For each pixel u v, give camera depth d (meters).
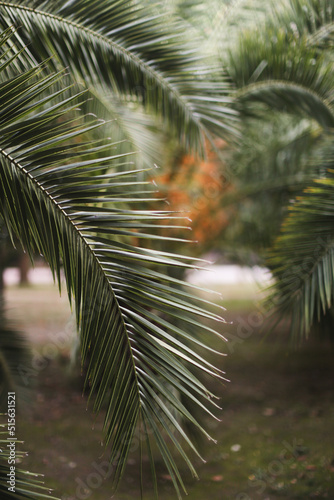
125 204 3.28
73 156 1.67
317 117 3.95
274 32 3.79
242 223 4.85
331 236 2.95
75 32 2.45
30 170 1.66
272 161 4.81
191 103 2.93
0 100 1.65
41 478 3.85
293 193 4.64
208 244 4.76
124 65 2.64
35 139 1.66
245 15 3.96
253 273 4.80
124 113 3.55
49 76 1.75
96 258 1.66
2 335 4.02
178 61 2.74
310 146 4.69
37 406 5.36
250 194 4.79
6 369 3.95
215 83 3.03
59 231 1.66
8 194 1.67
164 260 1.62
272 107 4.04
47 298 11.98
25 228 1.69
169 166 4.40
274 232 4.66
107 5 2.43
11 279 16.03
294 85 3.87
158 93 2.84
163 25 2.72
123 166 3.48
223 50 3.83
